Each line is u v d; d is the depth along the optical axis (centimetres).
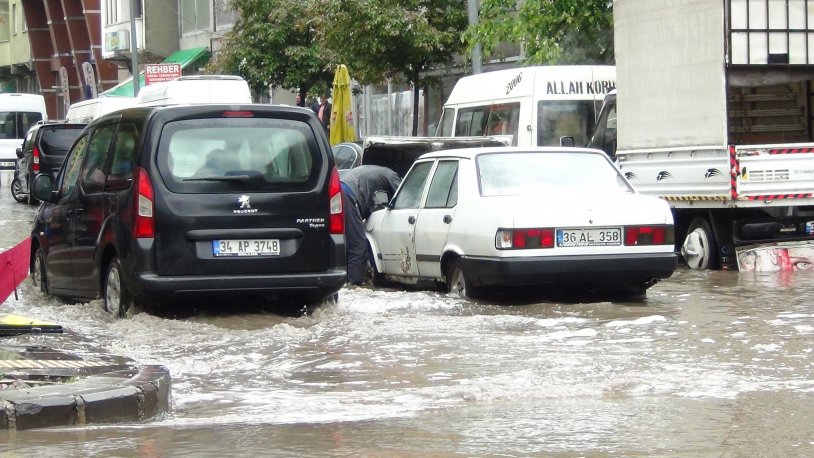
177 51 7550
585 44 3356
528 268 1636
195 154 1501
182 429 934
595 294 1797
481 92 2920
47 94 10181
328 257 1540
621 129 2417
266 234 1507
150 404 981
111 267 1564
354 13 3781
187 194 1485
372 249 2014
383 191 2005
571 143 2539
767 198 2130
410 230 1881
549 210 1652
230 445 877
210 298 1504
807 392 1052
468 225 1712
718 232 2208
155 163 1488
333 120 3784
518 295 1770
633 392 1060
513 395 1051
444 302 1695
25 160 4856
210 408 1021
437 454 848
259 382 1141
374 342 1355
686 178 2231
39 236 1853
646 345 1312
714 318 1521
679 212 2331
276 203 1513
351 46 3850
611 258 1659
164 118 1500
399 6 3797
